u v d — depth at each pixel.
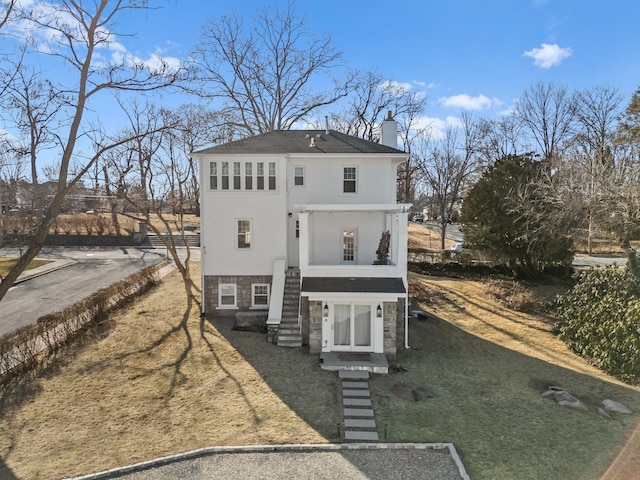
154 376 14.40
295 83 40.94
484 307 24.33
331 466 9.84
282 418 12.01
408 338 18.81
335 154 20.23
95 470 9.67
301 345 17.27
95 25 15.78
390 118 24.20
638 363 15.14
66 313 17.84
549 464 9.98
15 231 29.28
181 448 10.55
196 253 38.41
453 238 51.06
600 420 12.23
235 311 20.48
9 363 14.45
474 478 9.44
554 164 27.02
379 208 18.09
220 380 14.23
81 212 43.56
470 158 42.66
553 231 24.39
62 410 12.22
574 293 21.09
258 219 20.30
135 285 24.14
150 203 26.75
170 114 36.03
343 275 17.75
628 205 20.06
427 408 12.79
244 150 20.55
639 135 27.50
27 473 9.53
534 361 17.02
